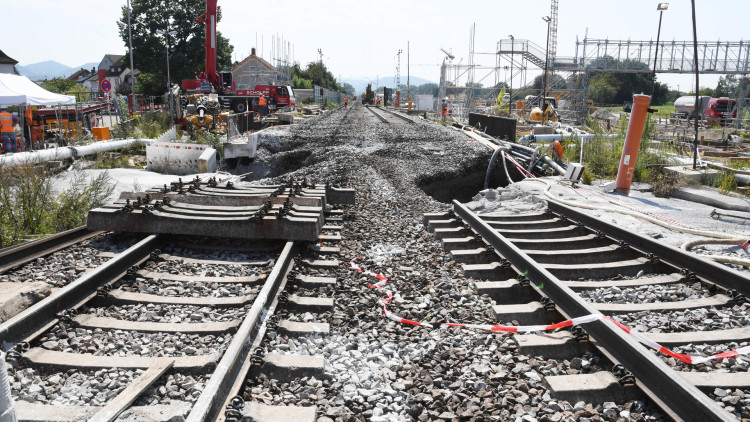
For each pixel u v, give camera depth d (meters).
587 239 7.80
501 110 45.22
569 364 4.19
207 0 33.81
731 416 2.95
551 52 54.56
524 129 33.38
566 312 4.93
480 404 3.65
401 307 5.48
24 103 18.59
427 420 3.49
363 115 47.41
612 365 4.02
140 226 7.30
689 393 3.21
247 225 7.12
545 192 11.45
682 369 4.15
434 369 4.17
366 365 4.25
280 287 5.47
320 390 3.76
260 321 4.55
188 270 6.32
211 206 8.21
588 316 4.46
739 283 5.52
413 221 9.71
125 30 70.31
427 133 26.56
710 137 30.73
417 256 7.34
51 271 6.14
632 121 12.00
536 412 3.54
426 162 17.59
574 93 55.06
